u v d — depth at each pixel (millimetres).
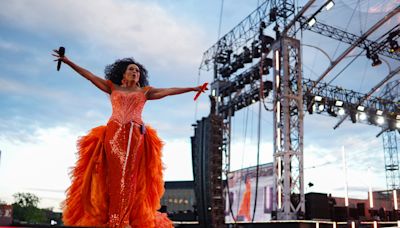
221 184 24234
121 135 3305
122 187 3186
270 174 38438
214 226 23828
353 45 34281
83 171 3309
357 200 49688
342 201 48906
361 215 35875
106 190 3229
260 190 39125
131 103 3471
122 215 3150
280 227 28250
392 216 35500
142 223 3258
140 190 3320
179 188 67938
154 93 3658
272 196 37469
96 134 3389
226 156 39906
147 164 3414
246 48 36438
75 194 3250
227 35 39469
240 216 41094
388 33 34406
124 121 3375
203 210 24688
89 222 3160
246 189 41125
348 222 31062
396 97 42781
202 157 24547
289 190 28781
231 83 40344
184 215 39594
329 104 38344
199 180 24812
